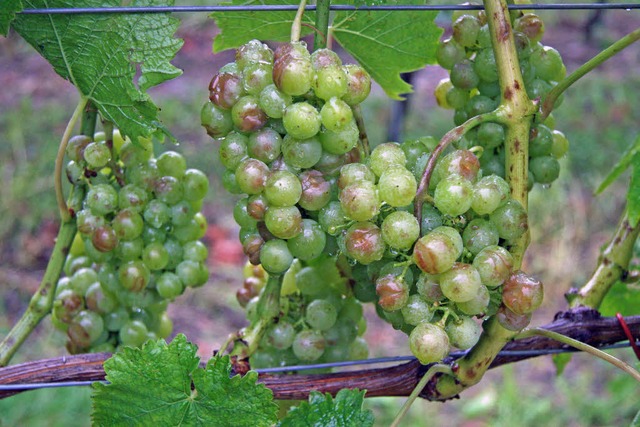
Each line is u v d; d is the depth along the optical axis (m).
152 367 0.56
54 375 0.59
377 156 0.54
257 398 0.56
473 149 0.59
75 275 0.65
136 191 0.62
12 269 2.12
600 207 2.37
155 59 0.60
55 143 2.40
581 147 2.49
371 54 0.69
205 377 0.56
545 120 0.63
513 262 0.54
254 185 0.54
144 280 0.63
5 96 2.62
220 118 0.56
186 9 0.59
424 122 2.53
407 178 0.52
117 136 0.65
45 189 2.28
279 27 0.68
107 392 0.56
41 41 0.60
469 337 0.53
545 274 2.24
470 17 0.62
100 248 0.62
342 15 0.67
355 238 0.53
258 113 0.54
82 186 0.64
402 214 0.52
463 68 0.62
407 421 1.73
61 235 0.64
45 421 1.59
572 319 0.63
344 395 0.56
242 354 0.61
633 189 0.60
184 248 0.64
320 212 0.55
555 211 2.37
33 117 2.51
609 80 2.72
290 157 0.54
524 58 0.61
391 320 0.56
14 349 0.64
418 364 0.60
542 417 1.78
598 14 2.76
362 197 0.52
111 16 0.60
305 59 0.53
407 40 0.68
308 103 0.54
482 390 1.86
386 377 0.60
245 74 0.55
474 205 0.53
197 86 2.68
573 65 2.79
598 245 2.29
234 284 2.16
